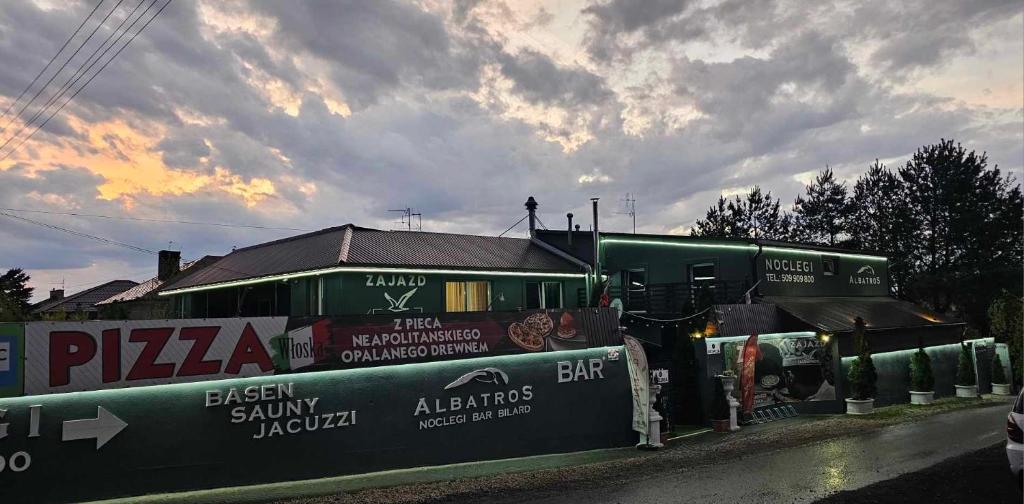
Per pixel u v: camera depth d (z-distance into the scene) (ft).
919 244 133.69
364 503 33.22
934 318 94.99
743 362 63.26
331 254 66.39
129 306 112.78
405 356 45.24
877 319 82.38
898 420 61.00
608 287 78.54
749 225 163.32
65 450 34.09
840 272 97.14
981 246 126.62
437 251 73.97
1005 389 90.17
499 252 80.18
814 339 70.69
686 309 65.67
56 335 34.37
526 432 49.24
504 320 49.83
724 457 44.42
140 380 36.37
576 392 51.78
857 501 29.73
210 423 38.11
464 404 47.01
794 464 40.63
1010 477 33.60
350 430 42.55
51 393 34.01
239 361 39.32
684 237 84.89
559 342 51.80
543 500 33.06
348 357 43.11
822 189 159.12
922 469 37.11
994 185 128.06
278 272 68.39
